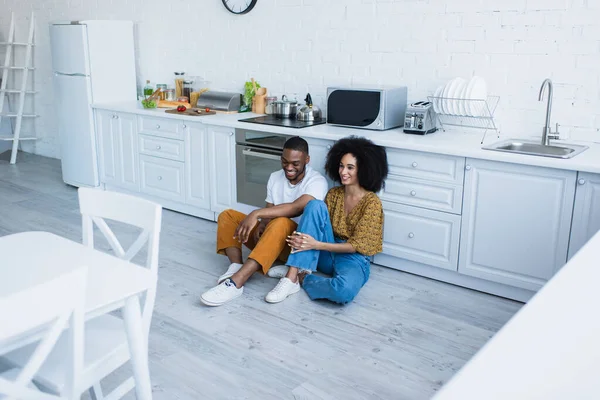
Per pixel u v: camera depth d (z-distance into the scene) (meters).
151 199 4.73
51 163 6.25
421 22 3.62
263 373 2.37
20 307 1.24
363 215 3.06
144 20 5.21
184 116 4.23
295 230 3.12
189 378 2.33
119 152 4.83
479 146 3.05
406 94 3.71
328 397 2.21
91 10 5.67
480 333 2.70
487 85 3.44
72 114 5.03
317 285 2.96
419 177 3.16
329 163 3.24
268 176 3.82
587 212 2.68
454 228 3.10
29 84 6.51
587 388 0.95
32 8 6.22
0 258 1.77
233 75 4.71
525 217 2.86
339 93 3.63
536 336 1.12
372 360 2.47
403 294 3.10
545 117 3.23
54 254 1.81
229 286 2.97
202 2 4.75
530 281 2.91
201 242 3.89
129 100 5.15
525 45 3.27
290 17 4.23
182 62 5.04
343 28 3.98
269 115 4.27
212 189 4.21
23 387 1.35
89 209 2.08
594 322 1.17
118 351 1.76
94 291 1.56
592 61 3.08
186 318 2.82
